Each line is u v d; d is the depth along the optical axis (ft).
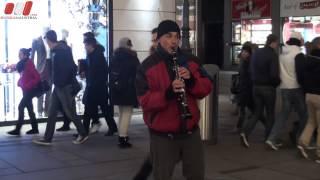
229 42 57.16
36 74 31.42
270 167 23.65
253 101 29.35
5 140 29.76
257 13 53.21
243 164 24.23
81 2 37.24
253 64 27.81
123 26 39.04
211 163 24.36
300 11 48.47
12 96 35.14
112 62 27.25
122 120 27.55
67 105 28.07
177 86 13.19
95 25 37.93
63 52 27.63
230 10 56.90
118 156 25.62
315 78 24.39
